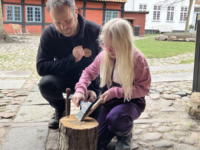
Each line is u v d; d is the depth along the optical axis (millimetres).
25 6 17969
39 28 18672
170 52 8961
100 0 19047
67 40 1944
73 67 1942
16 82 4105
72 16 1643
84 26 1887
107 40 1447
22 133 2109
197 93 2742
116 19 1490
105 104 1772
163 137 2092
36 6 18203
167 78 4578
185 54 8500
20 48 9617
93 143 1455
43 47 1939
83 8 19219
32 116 2523
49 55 1976
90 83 1931
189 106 2672
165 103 3061
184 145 1951
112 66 1675
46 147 1895
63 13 1568
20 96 3301
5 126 2264
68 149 1436
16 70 5281
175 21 26719
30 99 3121
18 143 1934
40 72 1945
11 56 7422
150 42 13508
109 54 1558
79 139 1392
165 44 12297
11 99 3146
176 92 3580
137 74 1573
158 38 15297
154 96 3367
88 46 1994
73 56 1905
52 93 1981
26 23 18266
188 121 2453
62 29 1677
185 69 5605
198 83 3232
